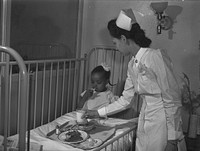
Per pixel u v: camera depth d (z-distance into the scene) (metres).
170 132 1.76
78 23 2.89
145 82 1.76
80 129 2.06
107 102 2.54
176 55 2.58
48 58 2.56
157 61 1.72
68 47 2.83
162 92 1.72
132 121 2.28
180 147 1.85
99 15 2.85
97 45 2.89
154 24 2.63
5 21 2.03
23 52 2.26
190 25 2.51
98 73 2.55
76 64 2.88
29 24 2.30
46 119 2.55
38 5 2.38
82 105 2.63
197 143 2.41
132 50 1.85
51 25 2.57
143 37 1.81
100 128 2.11
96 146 1.78
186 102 2.51
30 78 1.21
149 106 1.80
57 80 2.50
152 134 1.80
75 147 1.78
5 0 2.01
